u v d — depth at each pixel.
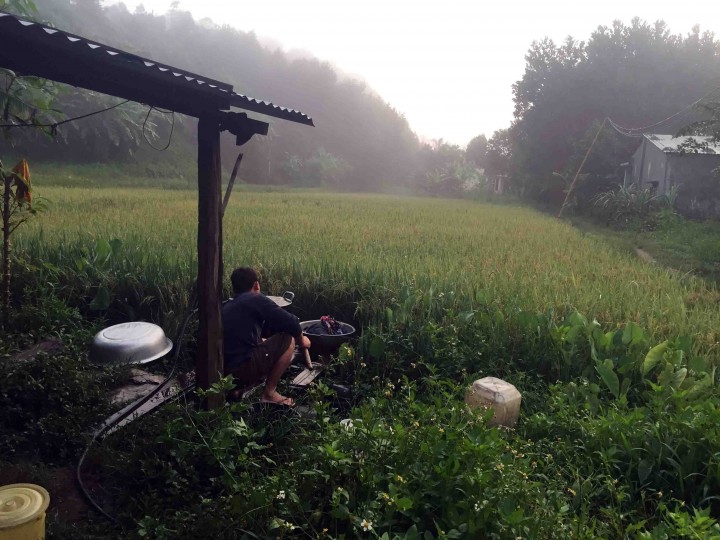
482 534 3.12
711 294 9.18
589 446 4.41
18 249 8.41
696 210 25.98
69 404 4.81
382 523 3.26
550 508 3.45
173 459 3.98
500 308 7.05
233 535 3.27
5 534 2.88
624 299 7.79
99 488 4.02
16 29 2.97
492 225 20.00
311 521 3.33
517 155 49.84
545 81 46.00
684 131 21.64
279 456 4.09
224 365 4.81
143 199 22.09
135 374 5.86
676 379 5.07
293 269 8.30
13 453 4.32
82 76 3.52
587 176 34.97
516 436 4.48
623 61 43.72
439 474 3.40
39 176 36.78
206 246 4.35
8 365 5.20
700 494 3.96
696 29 43.53
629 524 3.65
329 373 6.10
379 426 3.87
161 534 3.25
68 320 7.18
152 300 7.70
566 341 6.09
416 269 8.80
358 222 17.59
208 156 4.26
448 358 6.18
